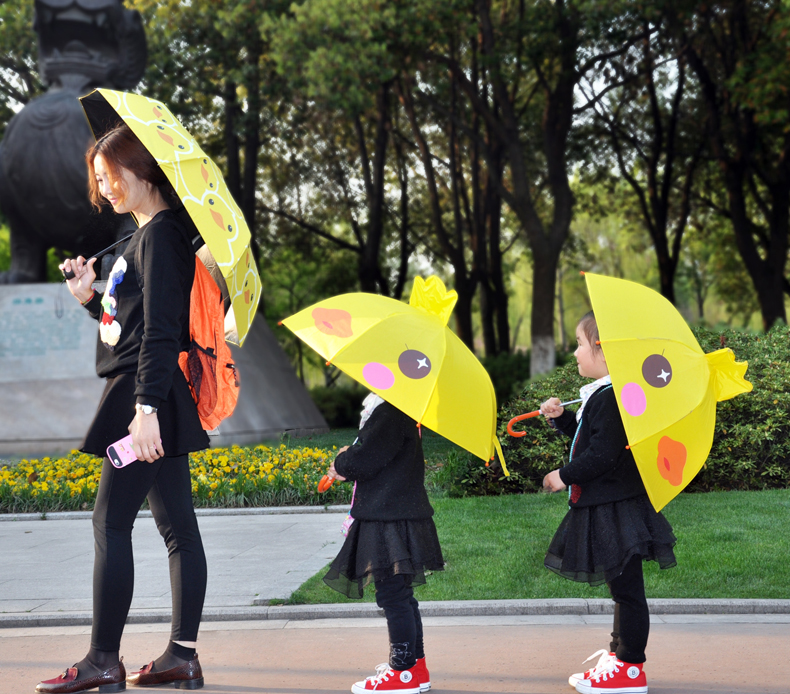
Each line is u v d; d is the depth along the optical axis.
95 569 3.26
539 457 9.27
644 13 18.03
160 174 3.41
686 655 3.87
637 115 28.41
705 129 25.17
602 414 3.33
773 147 24.88
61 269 3.54
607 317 3.28
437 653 3.97
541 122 27.66
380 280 28.31
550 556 3.48
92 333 16.52
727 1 21.53
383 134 25.69
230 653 4.01
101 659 3.27
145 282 3.23
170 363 3.18
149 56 23.31
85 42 18.16
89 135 17.53
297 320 3.43
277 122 26.11
